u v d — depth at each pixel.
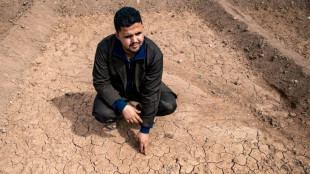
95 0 5.53
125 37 2.08
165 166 2.70
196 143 2.91
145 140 2.69
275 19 5.12
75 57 4.26
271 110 3.32
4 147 2.94
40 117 3.25
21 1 5.45
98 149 2.88
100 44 2.38
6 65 3.85
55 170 2.72
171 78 3.77
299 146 2.88
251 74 3.91
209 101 3.44
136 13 2.05
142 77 2.43
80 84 3.71
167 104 2.78
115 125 3.04
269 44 4.12
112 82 2.67
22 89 3.65
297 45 4.36
